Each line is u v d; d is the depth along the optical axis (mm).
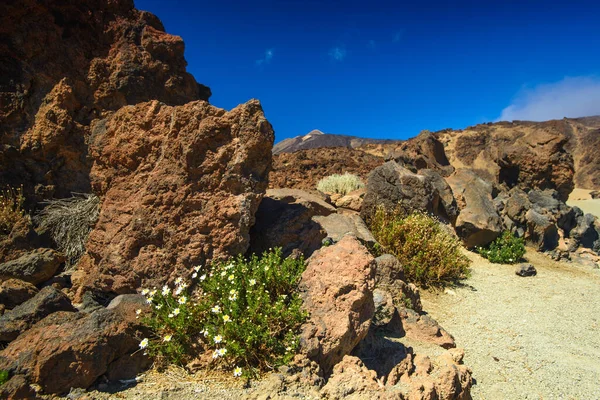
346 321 3787
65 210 6133
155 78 7523
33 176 6367
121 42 7363
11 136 6238
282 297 3988
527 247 11273
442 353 4785
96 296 4613
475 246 10453
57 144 6395
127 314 3691
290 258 4832
